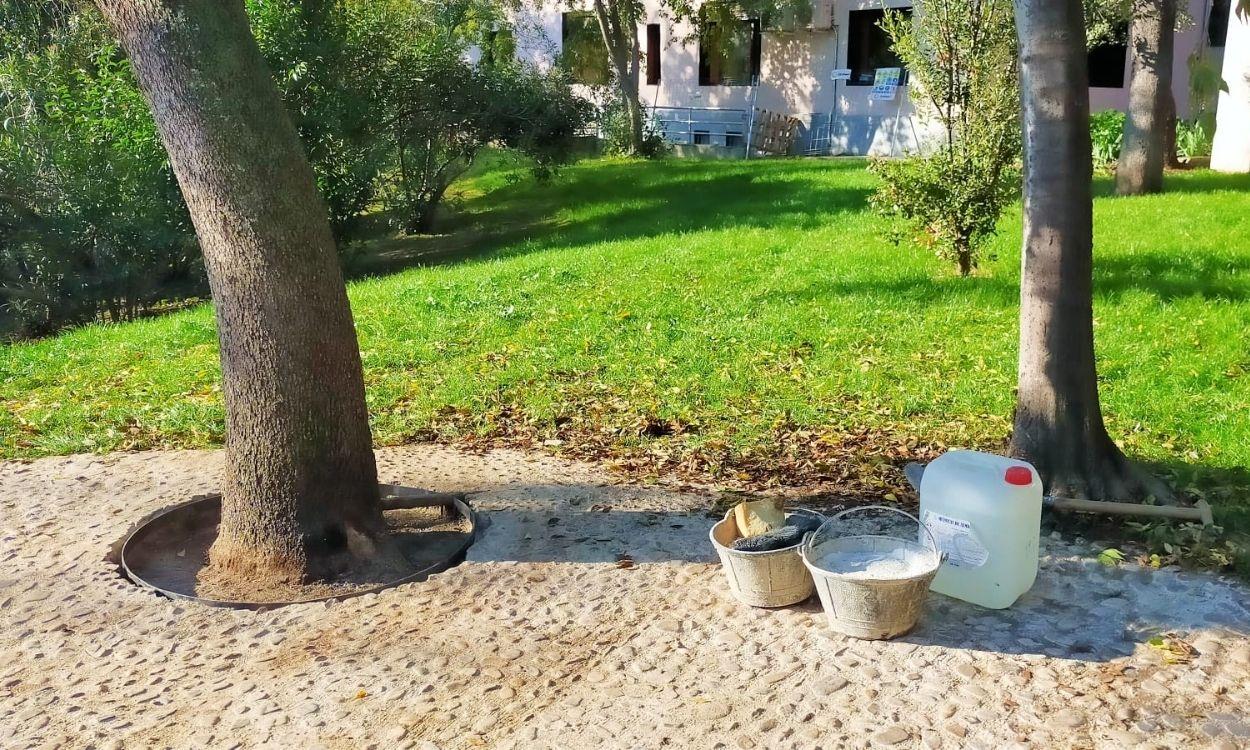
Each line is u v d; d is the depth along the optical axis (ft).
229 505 16.57
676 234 47.57
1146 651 13.20
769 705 12.21
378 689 12.92
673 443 23.04
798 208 50.98
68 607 15.56
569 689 12.77
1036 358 17.79
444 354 30.58
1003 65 32.42
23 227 44.60
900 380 26.35
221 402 27.04
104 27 47.19
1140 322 28.89
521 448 23.40
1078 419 17.66
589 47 93.66
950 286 33.81
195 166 15.44
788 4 78.95
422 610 15.10
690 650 13.57
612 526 18.02
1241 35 55.26
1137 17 41.70
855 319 31.30
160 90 15.21
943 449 21.95
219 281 15.89
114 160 45.19
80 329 42.73
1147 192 48.67
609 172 73.56
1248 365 25.41
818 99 83.20
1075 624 13.96
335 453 16.40
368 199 54.60
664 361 28.53
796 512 16.25
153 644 14.37
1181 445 21.33
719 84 90.84
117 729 12.26
